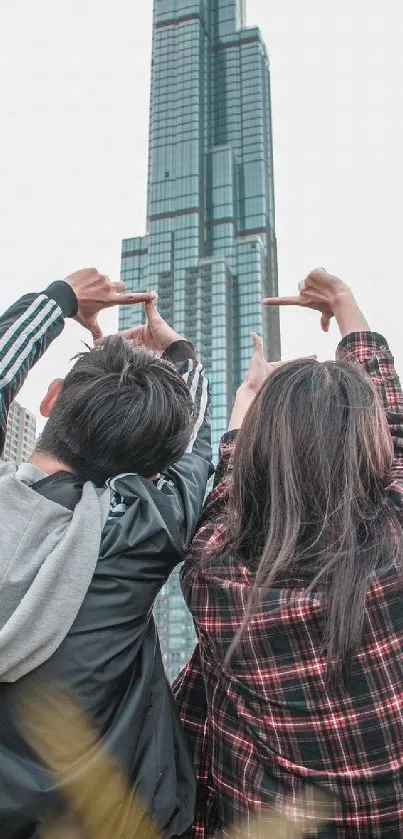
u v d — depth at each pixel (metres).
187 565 1.53
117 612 1.37
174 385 1.62
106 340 1.72
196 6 134.88
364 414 1.46
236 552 1.46
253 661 1.33
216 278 109.31
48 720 1.27
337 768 1.27
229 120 129.62
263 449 1.43
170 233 116.38
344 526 1.34
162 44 134.00
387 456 1.48
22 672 1.27
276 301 2.19
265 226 120.31
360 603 1.27
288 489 1.37
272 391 1.50
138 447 1.53
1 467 1.62
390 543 1.35
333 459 1.39
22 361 1.69
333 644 1.26
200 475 1.72
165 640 77.75
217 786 1.42
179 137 124.31
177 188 119.94
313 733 1.28
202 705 1.67
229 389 102.12
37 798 1.21
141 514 1.46
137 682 1.42
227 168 122.31
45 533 1.40
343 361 1.61
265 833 1.28
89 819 1.25
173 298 110.44
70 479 1.54
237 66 133.88
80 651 1.31
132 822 1.33
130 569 1.40
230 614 1.40
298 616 1.30
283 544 1.33
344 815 1.26
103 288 2.09
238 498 1.47
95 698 1.31
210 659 1.48
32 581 1.32
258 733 1.34
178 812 1.43
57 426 1.59
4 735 1.26
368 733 1.26
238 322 108.75
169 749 1.44
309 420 1.42
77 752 1.27
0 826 1.21
